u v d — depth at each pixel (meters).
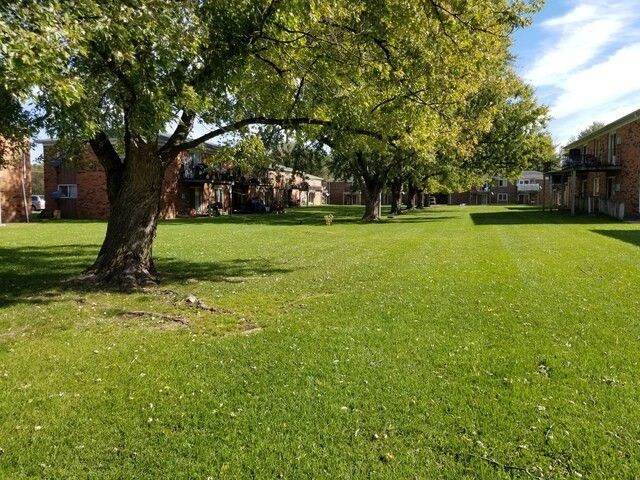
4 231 21.81
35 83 4.63
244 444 3.60
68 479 3.23
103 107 7.54
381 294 8.34
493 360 5.11
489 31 10.19
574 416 3.90
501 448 3.49
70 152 11.76
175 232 21.75
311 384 4.58
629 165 28.58
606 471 3.20
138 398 4.36
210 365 5.13
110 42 5.71
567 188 43.75
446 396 4.29
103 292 8.75
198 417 4.00
